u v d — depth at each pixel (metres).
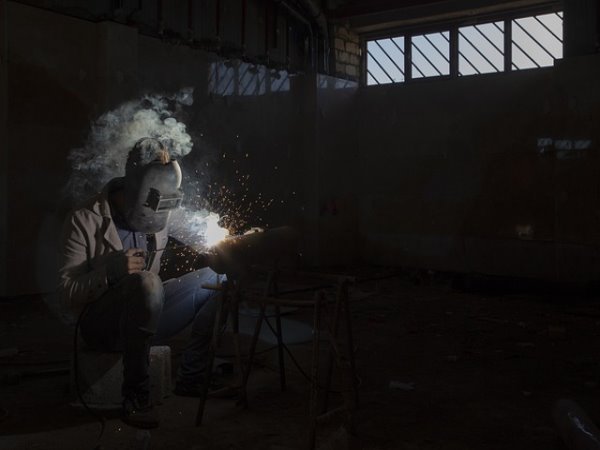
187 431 3.24
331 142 10.65
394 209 10.61
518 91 9.22
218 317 3.40
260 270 3.83
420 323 6.25
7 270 7.23
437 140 10.08
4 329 5.79
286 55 10.73
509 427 3.37
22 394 3.83
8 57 7.13
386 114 10.68
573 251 8.34
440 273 9.88
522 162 9.21
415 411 3.62
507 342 5.47
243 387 3.59
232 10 9.75
